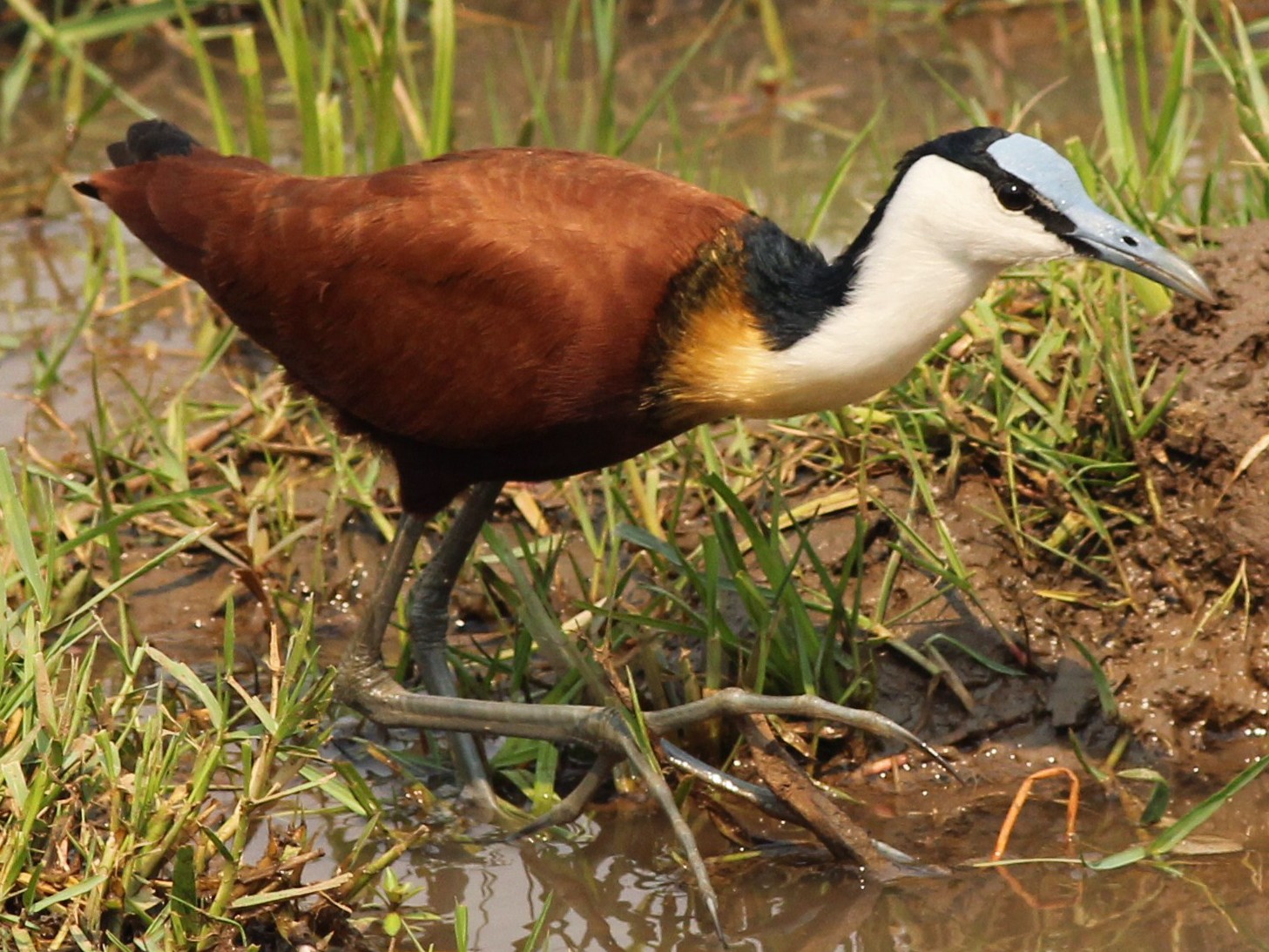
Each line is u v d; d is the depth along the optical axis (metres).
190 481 10.59
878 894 7.72
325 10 14.27
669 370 8.02
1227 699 8.77
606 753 8.05
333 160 12.09
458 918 7.06
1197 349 9.33
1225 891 7.59
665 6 16.80
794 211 13.11
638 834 8.27
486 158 8.52
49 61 16.22
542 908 7.72
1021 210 7.67
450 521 10.29
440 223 8.16
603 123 12.55
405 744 9.09
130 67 16.41
